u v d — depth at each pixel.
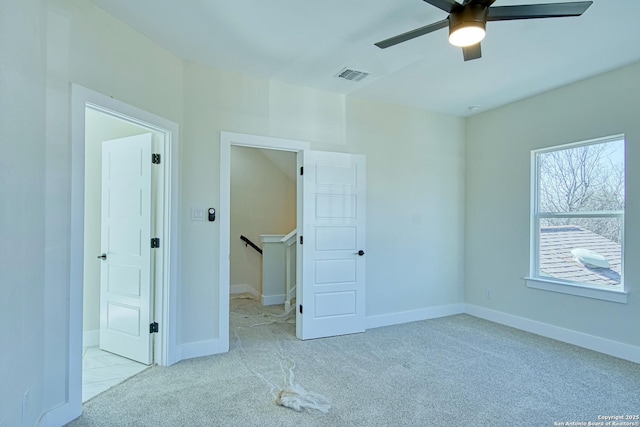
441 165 4.75
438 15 2.50
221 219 3.38
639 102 3.19
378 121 4.30
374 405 2.41
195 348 3.27
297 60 3.22
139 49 2.74
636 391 2.62
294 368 3.02
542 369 3.01
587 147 3.65
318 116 3.92
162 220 3.07
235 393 2.57
